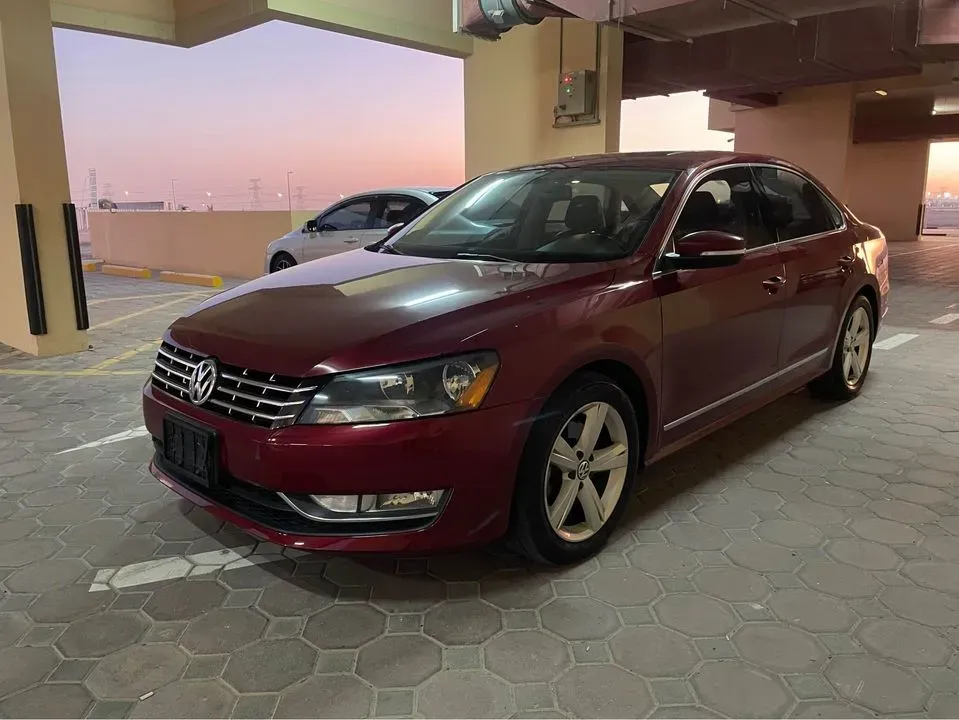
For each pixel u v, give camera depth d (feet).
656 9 23.86
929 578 8.87
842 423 14.60
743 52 34.99
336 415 7.50
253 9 31.48
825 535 9.99
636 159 12.12
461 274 9.64
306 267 11.17
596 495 9.24
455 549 7.91
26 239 20.70
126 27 34.86
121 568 9.23
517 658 7.39
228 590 8.71
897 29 30.25
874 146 78.74
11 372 19.49
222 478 8.24
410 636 7.78
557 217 11.24
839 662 7.29
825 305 13.82
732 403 11.52
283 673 7.19
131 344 23.40
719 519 10.48
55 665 7.32
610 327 8.98
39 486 11.80
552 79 34.27
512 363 7.98
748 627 7.89
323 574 9.07
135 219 53.36
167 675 7.16
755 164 12.71
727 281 10.94
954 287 35.76
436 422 7.53
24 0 19.81
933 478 11.90
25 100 20.20
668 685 6.98
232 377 8.20
